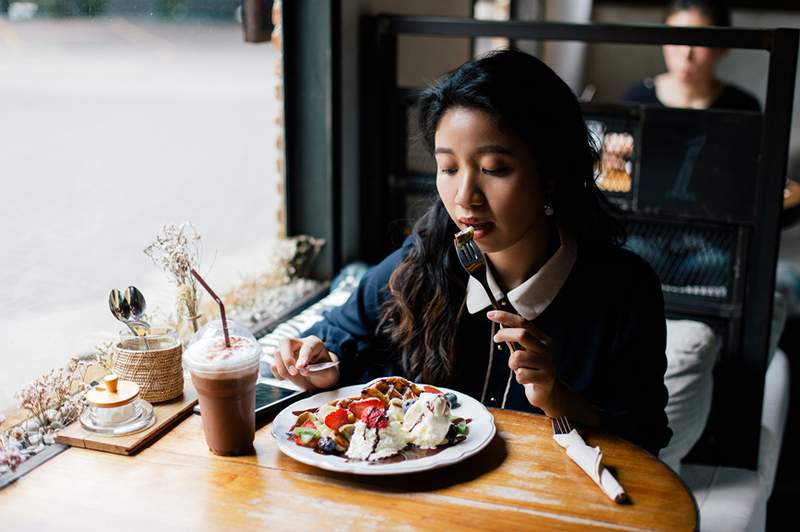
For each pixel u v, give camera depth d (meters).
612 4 5.27
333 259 2.35
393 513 1.01
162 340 1.32
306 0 2.18
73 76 3.24
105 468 1.12
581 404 1.25
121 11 1.85
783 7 4.98
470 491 1.06
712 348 1.99
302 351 1.35
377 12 2.43
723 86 3.58
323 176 2.30
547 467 1.12
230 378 1.10
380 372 1.52
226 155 3.81
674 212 2.12
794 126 4.94
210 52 4.56
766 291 2.06
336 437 1.13
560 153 1.28
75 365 1.48
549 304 1.38
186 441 1.19
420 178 2.40
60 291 2.01
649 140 2.11
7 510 1.02
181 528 0.98
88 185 2.83
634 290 1.38
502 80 1.20
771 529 2.53
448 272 1.43
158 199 2.94
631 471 1.11
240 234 2.80
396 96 2.38
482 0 4.03
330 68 2.21
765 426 2.36
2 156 2.84
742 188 2.04
